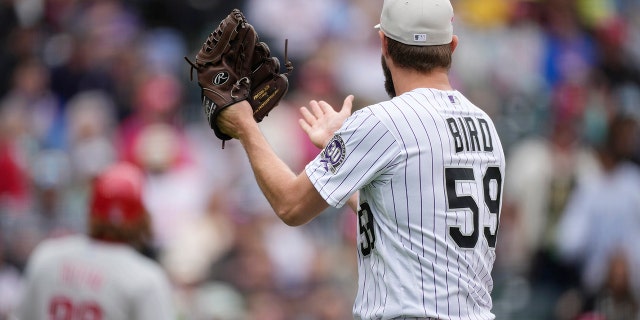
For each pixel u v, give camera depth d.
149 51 43.97
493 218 13.95
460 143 13.68
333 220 34.12
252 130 14.30
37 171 38.00
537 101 43.25
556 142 35.84
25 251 33.88
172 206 35.97
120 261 19.25
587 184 34.81
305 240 33.88
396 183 13.48
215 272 32.72
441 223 13.48
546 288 34.53
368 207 13.90
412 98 13.73
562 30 47.78
